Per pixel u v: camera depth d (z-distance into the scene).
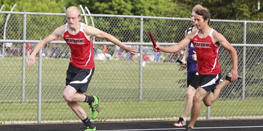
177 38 13.13
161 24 12.98
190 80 9.06
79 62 7.18
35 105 11.59
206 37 7.19
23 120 9.45
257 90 12.63
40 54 8.95
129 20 12.62
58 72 13.25
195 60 8.71
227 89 12.88
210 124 9.23
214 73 7.50
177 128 8.71
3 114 10.15
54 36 7.07
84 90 7.16
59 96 12.95
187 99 8.80
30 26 13.01
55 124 8.89
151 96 12.98
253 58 12.80
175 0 19.98
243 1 17.00
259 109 11.65
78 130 8.27
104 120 9.48
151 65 12.53
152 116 10.29
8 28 13.34
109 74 12.78
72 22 6.68
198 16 7.02
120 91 13.41
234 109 11.61
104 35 6.98
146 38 12.85
